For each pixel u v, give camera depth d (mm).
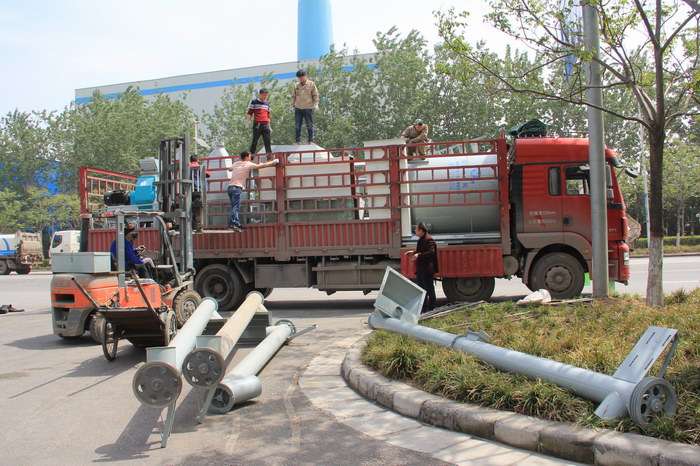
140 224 13430
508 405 4844
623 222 11672
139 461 4457
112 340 8500
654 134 8953
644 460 3682
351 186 12531
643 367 4332
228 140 38344
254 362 6383
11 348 9609
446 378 5402
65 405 6109
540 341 6676
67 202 45812
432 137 36031
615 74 9125
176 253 12836
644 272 19672
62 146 51000
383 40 36406
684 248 34875
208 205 13266
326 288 12820
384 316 8297
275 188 12883
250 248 13000
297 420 5332
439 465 4125
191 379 5211
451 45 9375
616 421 4184
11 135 54219
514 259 12031
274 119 36844
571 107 35531
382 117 36500
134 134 41156
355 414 5406
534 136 12734
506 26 9148
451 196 12375
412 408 5211
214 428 5195
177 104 42906
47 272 36812
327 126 36438
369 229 12508
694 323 7117
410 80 35312
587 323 7730
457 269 12023
